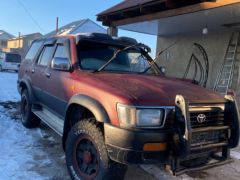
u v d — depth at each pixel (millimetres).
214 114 3137
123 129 2734
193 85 3686
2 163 3846
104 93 3033
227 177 3938
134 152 2693
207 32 10211
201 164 3070
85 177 3205
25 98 5637
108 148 2871
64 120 3701
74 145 3379
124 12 8516
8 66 24391
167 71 11875
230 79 9180
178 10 7047
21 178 3467
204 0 6332
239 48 9188
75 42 4121
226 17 7852
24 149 4488
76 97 3400
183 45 11305
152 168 4012
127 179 3641
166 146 2783
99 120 2936
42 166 3881
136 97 2824
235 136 3145
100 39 4355
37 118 5523
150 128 2758
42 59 5148
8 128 5562
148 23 9281
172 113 2842
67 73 3910
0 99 9062
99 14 9617
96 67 3986
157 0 7090
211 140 3078
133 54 4547
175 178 3762
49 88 4488
